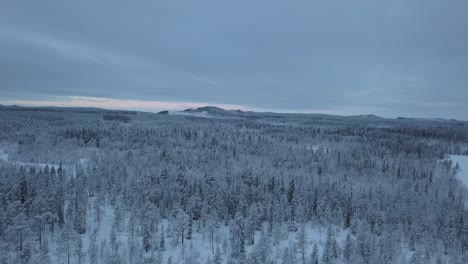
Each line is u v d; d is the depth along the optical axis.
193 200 128.38
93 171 166.38
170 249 105.69
